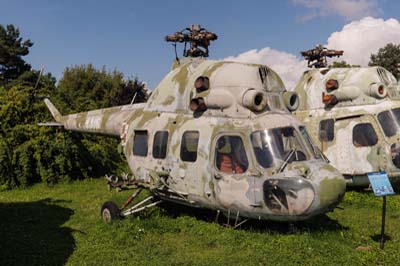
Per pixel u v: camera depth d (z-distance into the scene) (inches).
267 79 325.4
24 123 617.3
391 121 442.3
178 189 329.1
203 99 327.0
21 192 519.5
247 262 249.6
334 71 502.6
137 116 394.0
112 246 285.1
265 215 287.7
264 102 309.1
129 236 301.4
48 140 586.9
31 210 404.2
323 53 605.6
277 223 324.5
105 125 462.3
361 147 450.6
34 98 615.8
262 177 285.4
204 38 407.2
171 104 361.1
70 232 324.8
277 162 287.4
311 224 327.6
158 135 353.7
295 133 302.8
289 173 281.9
